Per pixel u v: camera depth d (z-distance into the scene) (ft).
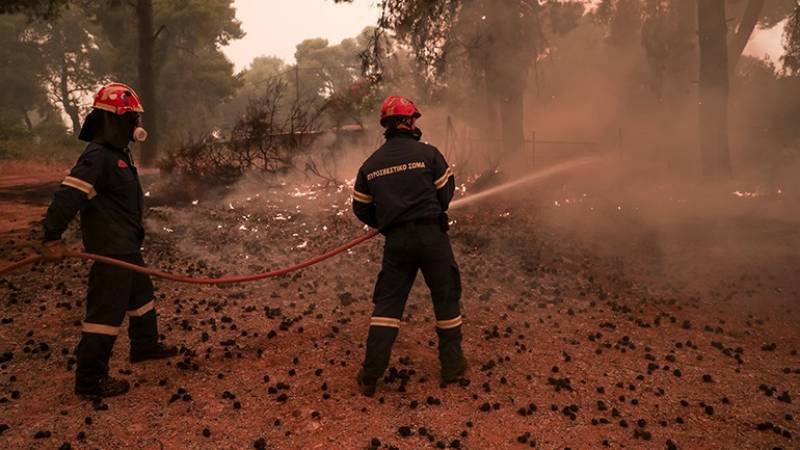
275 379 13.80
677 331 17.47
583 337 16.83
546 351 15.72
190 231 29.48
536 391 13.43
